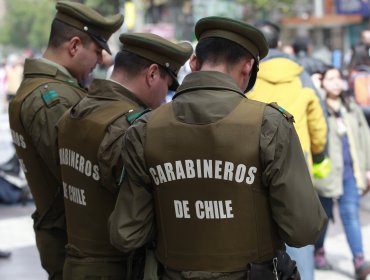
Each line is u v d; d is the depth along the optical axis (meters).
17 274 9.32
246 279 4.19
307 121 7.09
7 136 25.70
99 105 5.01
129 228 4.35
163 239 4.36
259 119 4.16
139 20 33.72
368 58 12.89
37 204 5.77
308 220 4.14
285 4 37.84
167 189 4.27
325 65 9.37
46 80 5.67
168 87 5.23
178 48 5.11
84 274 5.07
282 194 4.11
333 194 8.89
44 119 5.48
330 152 8.94
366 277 9.16
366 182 9.67
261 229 4.20
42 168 5.68
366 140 9.60
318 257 9.56
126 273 5.07
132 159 4.36
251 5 37.31
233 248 4.18
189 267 4.24
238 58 4.37
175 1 40.19
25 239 11.09
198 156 4.18
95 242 5.05
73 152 5.07
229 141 4.14
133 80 5.07
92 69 5.93
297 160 4.18
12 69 30.70
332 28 34.44
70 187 5.16
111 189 4.90
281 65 6.96
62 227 5.69
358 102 12.48
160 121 4.31
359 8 34.75
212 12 35.91
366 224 12.01
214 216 4.18
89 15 5.74
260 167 4.14
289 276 4.34
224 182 4.15
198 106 4.23
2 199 13.61
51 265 5.71
